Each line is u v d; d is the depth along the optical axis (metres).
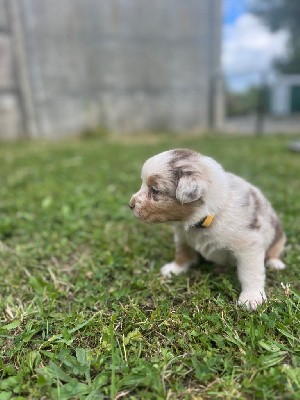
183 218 0.31
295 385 0.23
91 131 1.35
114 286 0.35
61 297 0.33
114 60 1.33
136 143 1.19
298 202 0.53
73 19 1.24
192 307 0.30
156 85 1.41
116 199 0.58
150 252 0.41
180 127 1.49
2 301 0.33
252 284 0.31
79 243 0.44
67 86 1.29
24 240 0.45
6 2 1.15
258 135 1.32
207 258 0.34
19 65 1.21
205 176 0.29
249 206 0.31
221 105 1.50
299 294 0.31
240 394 0.22
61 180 0.70
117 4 1.27
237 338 0.26
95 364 0.24
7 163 0.87
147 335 0.28
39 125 1.29
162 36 1.36
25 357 0.25
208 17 1.39
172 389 0.23
